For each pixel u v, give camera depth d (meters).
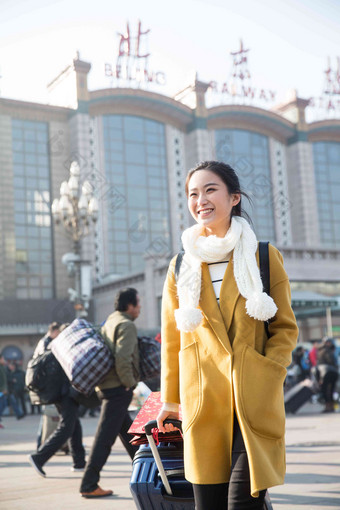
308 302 22.03
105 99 47.53
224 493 2.06
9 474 6.12
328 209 55.44
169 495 2.56
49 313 41.97
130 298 5.12
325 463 5.87
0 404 15.75
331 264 34.78
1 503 4.66
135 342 4.91
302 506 4.07
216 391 2.07
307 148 54.97
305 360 18.47
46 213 45.38
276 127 54.12
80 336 5.04
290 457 6.42
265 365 2.06
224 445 2.05
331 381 13.68
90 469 4.80
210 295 2.18
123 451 7.77
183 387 2.15
